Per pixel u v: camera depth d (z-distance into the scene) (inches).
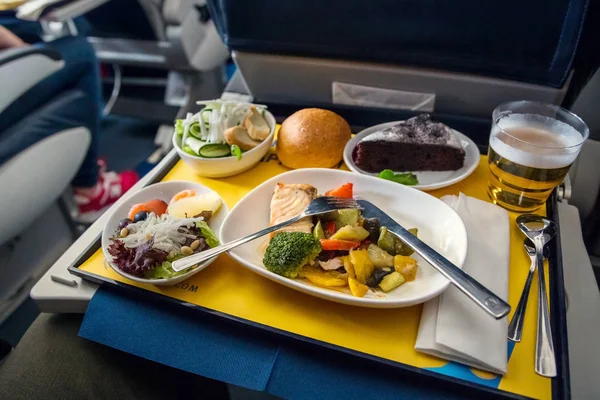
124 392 33.5
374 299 26.1
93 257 32.9
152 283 29.1
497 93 39.5
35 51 57.4
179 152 38.5
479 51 36.8
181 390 35.6
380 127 41.6
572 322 31.5
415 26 36.8
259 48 42.3
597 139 39.7
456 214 31.1
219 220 35.0
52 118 60.6
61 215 71.4
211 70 92.0
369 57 39.9
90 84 67.1
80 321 35.3
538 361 24.7
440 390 25.3
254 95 49.1
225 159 37.4
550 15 33.0
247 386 26.9
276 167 41.0
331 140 39.2
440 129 38.4
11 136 55.6
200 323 29.5
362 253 28.8
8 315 58.9
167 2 72.8
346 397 25.8
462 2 34.3
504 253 30.5
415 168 39.5
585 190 40.7
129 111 101.6
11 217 56.9
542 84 37.2
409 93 42.6
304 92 46.6
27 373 33.1
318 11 38.3
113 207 37.5
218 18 43.0
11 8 63.5
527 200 33.9
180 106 100.5
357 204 32.3
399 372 25.8
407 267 28.9
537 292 29.1
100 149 93.4
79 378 33.2
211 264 31.7
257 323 27.9
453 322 26.0
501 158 32.7
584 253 35.4
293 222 31.3
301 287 26.9
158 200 35.6
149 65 84.4
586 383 28.3
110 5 71.6
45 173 60.6
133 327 29.8
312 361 27.2
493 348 25.0
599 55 37.6
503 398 23.9
